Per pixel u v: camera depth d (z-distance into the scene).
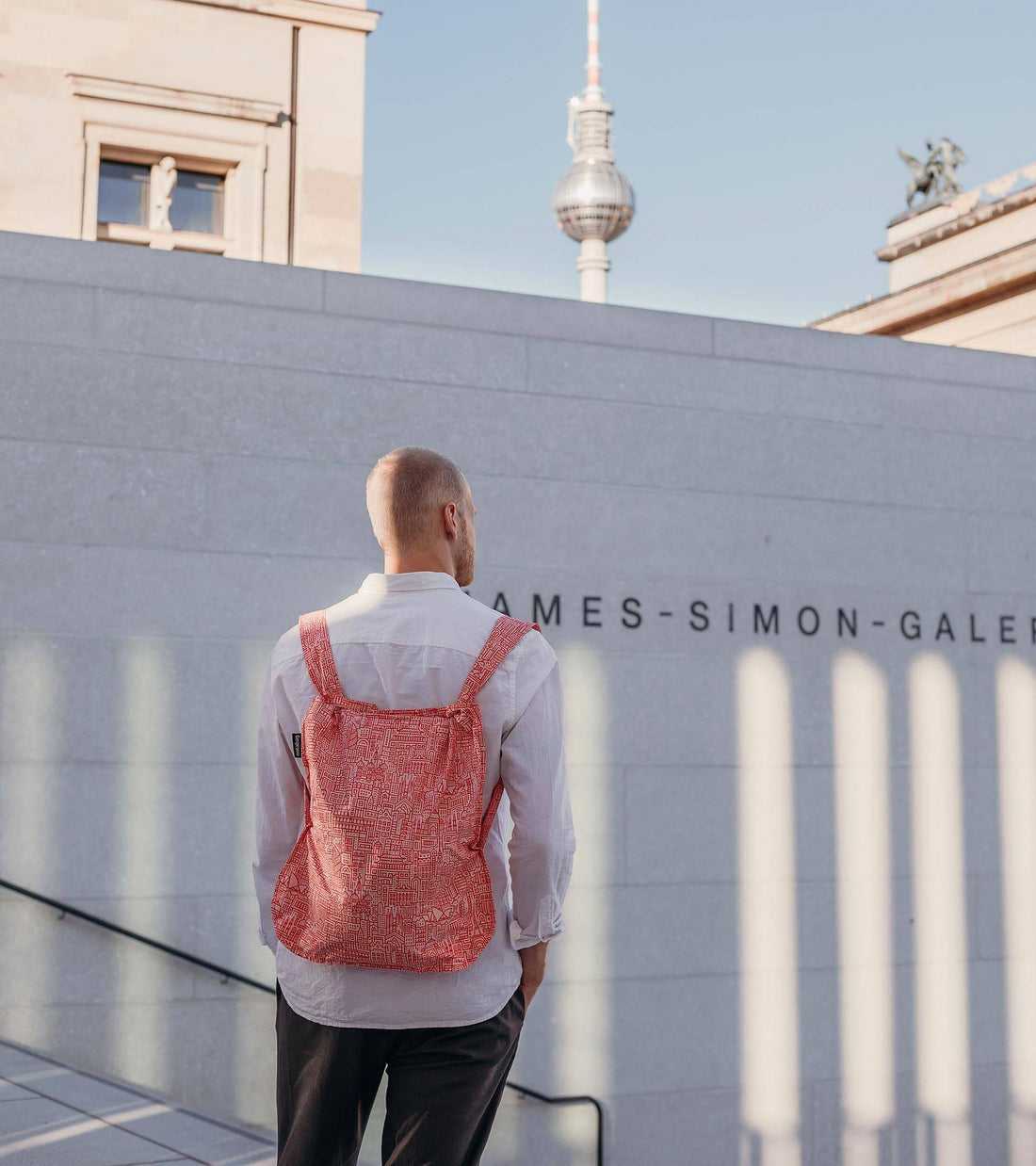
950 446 6.50
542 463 5.83
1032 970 6.37
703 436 6.09
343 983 1.99
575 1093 5.60
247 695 5.38
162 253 5.45
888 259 18.42
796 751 6.08
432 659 2.05
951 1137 6.12
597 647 5.82
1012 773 6.45
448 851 1.97
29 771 5.11
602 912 5.71
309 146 14.57
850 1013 6.04
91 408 5.30
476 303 5.82
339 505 5.57
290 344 5.57
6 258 5.27
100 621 5.24
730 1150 5.79
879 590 6.30
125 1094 4.81
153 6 13.98
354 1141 2.05
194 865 5.27
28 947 5.05
